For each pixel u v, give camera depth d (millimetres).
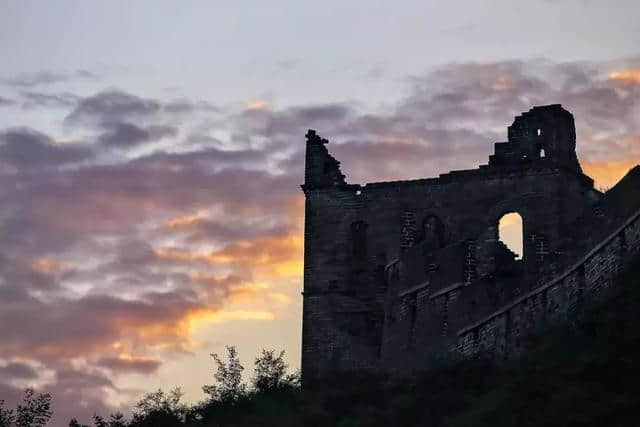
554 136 161125
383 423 142625
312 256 169375
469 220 163250
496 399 134250
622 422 125375
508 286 147250
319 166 170500
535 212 160750
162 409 161375
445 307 153375
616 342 132125
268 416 152500
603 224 141000
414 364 154750
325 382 155750
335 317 167375
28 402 154500
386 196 167750
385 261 166750
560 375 132250
